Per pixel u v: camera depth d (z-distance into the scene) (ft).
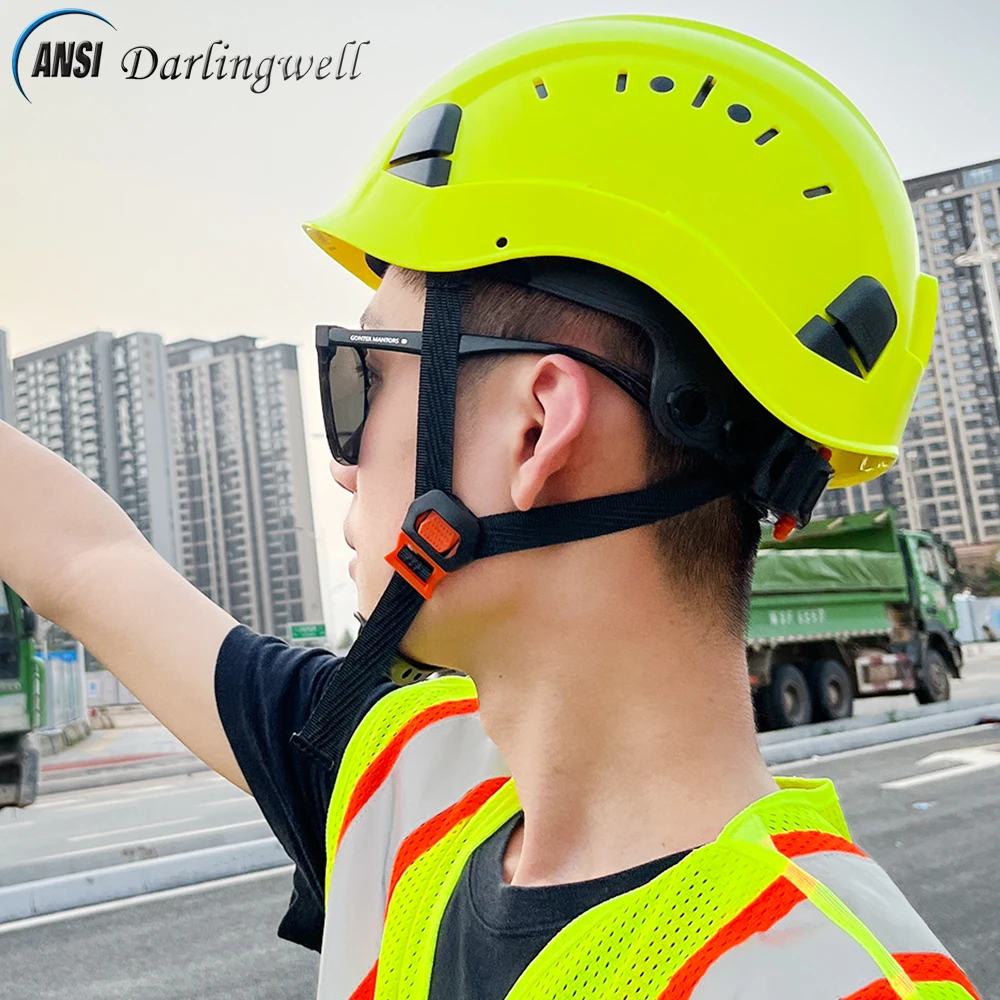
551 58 2.31
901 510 188.44
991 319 181.57
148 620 3.10
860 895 1.71
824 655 41.70
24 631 33.60
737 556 2.11
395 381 2.30
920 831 22.84
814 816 1.87
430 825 2.45
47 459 3.44
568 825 2.05
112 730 89.51
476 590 2.10
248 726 2.88
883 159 2.39
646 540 2.05
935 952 1.66
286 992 14.69
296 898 2.93
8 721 32.89
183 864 21.99
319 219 2.65
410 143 2.38
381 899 2.49
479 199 2.19
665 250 2.08
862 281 2.21
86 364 181.88
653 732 1.99
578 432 2.01
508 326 2.14
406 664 2.26
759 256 2.13
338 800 2.65
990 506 181.98
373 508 2.31
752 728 2.06
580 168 2.16
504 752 2.19
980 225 181.27
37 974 16.16
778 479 2.10
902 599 45.44
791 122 2.24
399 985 2.22
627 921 1.74
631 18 2.37
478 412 2.16
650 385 2.06
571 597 2.05
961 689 63.57
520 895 1.98
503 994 1.91
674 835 1.93
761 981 1.55
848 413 2.15
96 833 33.24
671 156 2.15
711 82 2.24
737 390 2.08
